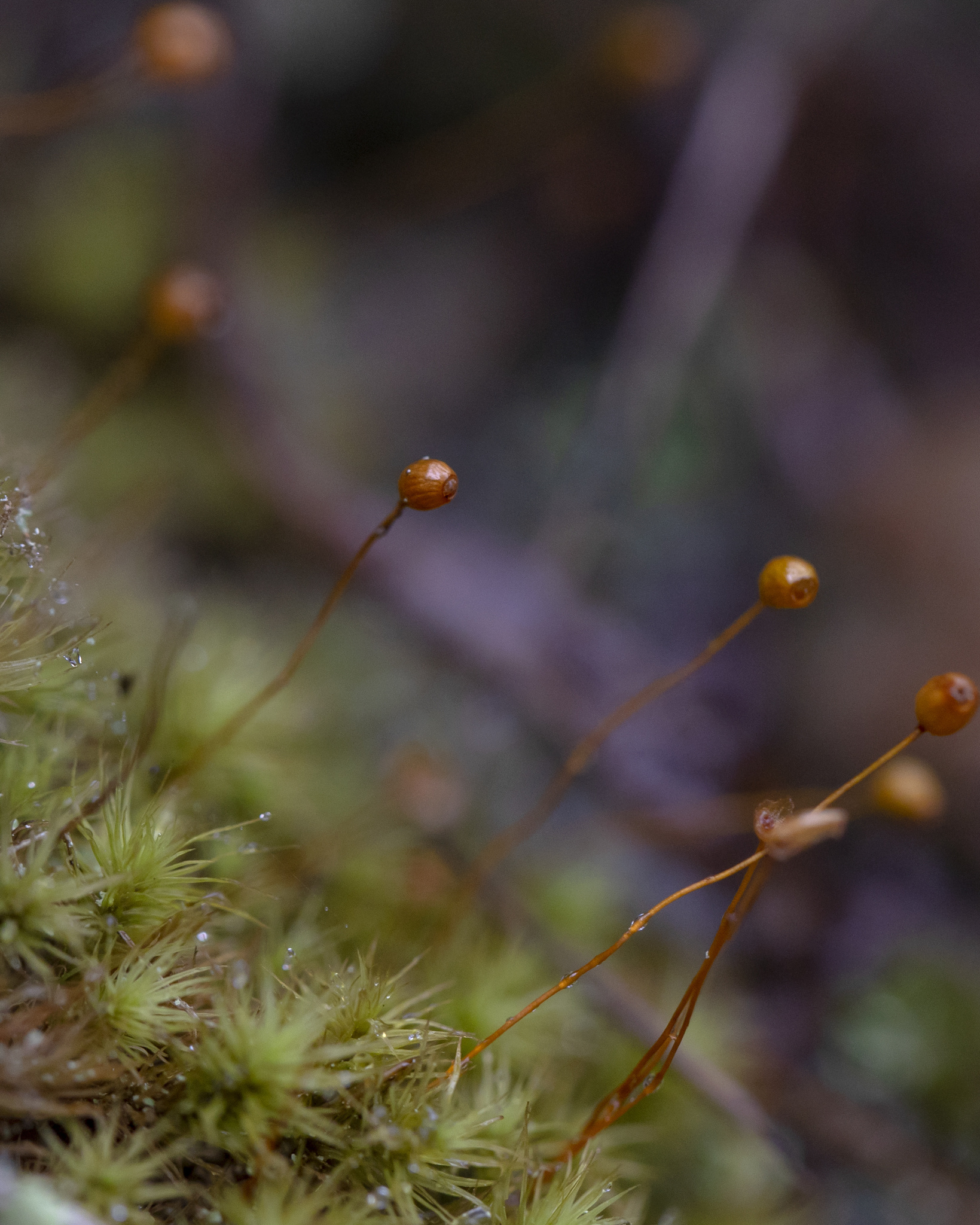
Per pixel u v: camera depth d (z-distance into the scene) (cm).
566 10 28
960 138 29
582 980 14
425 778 14
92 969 11
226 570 20
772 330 27
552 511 23
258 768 13
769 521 26
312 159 27
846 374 27
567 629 20
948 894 20
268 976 12
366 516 21
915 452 26
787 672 23
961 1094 15
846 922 18
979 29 30
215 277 22
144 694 13
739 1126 13
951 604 23
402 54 27
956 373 28
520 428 26
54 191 22
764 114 26
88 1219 11
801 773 22
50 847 11
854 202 29
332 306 26
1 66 23
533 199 28
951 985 17
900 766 13
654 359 24
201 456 20
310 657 16
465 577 20
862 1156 15
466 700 19
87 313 21
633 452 24
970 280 28
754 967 17
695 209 25
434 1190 11
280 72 24
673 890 17
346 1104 11
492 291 27
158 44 13
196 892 12
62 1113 11
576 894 15
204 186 22
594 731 19
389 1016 12
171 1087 11
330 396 24
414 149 27
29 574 12
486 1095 12
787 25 27
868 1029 16
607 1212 12
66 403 19
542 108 27
